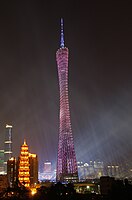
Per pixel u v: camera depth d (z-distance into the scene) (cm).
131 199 10844
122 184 11769
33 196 14825
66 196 13612
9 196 15162
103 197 13712
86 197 14175
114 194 11250
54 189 13962
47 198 13725
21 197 15000
